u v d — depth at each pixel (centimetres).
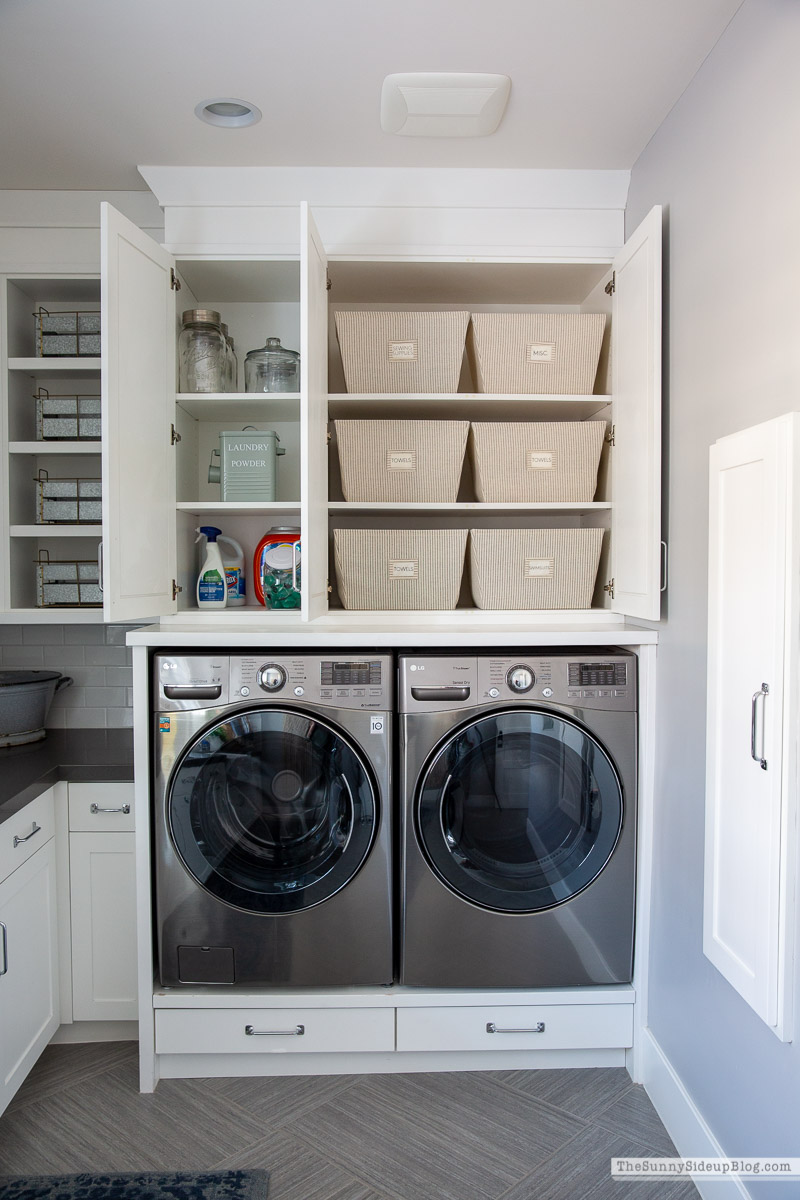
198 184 222
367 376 228
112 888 213
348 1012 202
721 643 152
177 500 229
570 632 203
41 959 201
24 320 252
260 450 234
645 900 203
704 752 172
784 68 137
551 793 202
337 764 198
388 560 229
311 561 196
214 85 183
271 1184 168
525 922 202
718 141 165
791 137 135
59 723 271
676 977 185
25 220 237
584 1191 167
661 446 195
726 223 161
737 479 145
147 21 160
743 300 153
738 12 155
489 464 228
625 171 223
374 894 200
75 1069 208
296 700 199
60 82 181
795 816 129
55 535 242
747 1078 149
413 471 229
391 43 167
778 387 140
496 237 225
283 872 200
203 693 198
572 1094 199
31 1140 181
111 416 190
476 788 201
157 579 215
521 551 229
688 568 180
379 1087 201
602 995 204
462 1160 176
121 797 212
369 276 238
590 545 231
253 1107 193
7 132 204
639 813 204
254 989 203
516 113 194
